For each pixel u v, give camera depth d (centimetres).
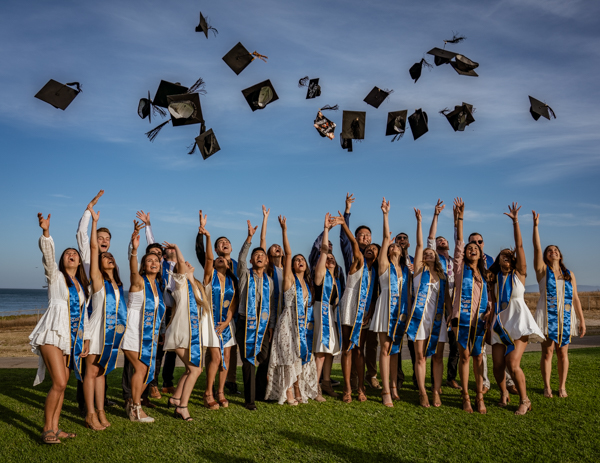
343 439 508
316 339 662
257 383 667
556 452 479
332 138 639
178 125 591
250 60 628
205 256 658
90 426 524
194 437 505
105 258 547
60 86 605
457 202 711
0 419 547
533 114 660
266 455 462
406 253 723
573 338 1669
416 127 714
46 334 487
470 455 471
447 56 607
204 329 601
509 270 634
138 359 552
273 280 679
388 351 641
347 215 730
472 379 780
